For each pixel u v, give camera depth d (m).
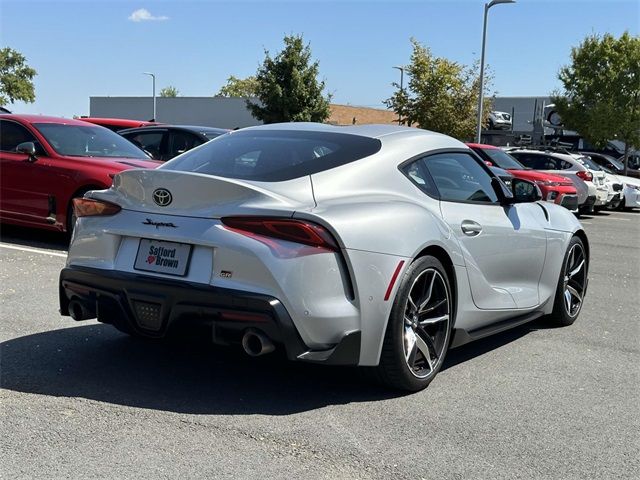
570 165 19.08
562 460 3.45
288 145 4.45
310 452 3.39
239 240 3.68
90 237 4.16
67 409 3.78
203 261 3.77
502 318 5.16
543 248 5.59
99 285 4.03
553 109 34.12
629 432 3.84
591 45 31.44
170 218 3.90
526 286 5.48
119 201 4.12
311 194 3.94
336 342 3.78
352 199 4.04
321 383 4.34
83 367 4.45
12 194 8.80
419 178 4.52
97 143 9.23
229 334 3.70
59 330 5.24
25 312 5.68
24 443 3.36
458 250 4.49
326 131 4.67
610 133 30.95
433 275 4.26
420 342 4.24
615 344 5.67
